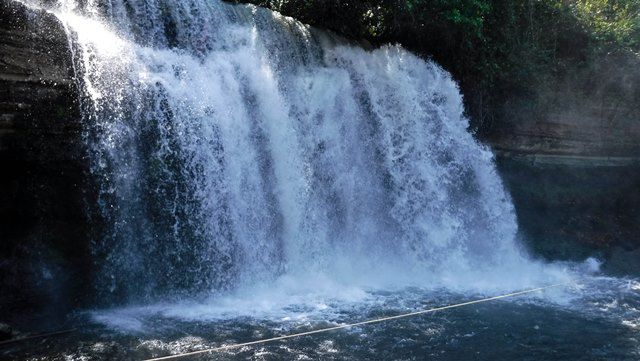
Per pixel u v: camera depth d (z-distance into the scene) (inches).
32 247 320.5
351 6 516.4
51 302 323.6
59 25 322.7
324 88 463.2
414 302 381.1
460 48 551.8
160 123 354.9
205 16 414.3
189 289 364.8
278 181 417.4
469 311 370.6
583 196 613.0
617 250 567.8
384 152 495.2
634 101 643.5
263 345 294.5
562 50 656.4
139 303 351.3
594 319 370.3
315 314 344.2
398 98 510.3
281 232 414.6
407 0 502.0
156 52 370.3
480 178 542.6
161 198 355.6
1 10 299.9
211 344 291.7
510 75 588.1
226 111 388.8
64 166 321.1
